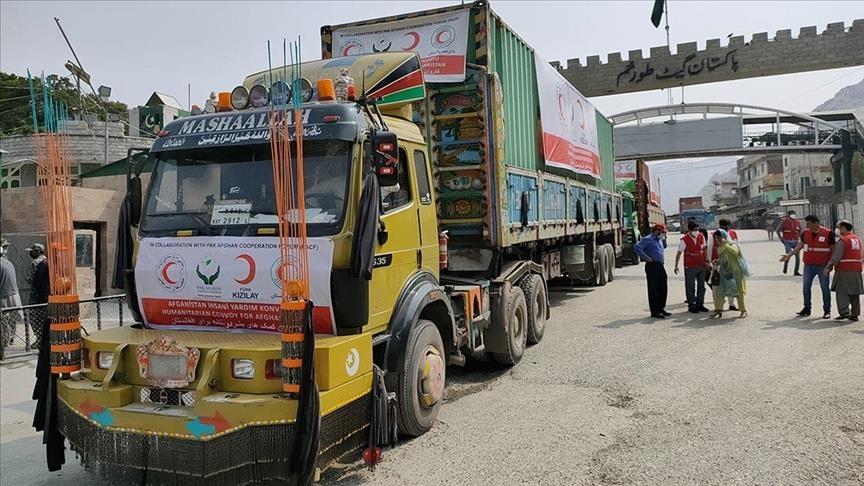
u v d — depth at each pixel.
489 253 7.55
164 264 4.63
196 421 3.70
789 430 5.14
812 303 12.00
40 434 6.02
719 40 30.66
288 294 3.74
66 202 4.34
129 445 3.85
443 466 4.67
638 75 31.89
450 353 6.02
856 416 5.42
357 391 4.22
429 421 5.38
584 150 12.33
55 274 4.30
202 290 4.52
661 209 32.81
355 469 4.68
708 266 11.20
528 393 6.57
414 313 5.01
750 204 74.00
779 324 9.89
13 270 9.59
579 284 16.23
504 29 8.08
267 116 4.70
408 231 5.21
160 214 4.80
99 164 19.58
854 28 28.78
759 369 7.12
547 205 9.85
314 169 4.50
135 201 4.96
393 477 4.50
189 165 4.82
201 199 4.72
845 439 4.91
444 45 7.50
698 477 4.30
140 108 23.34
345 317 4.30
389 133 4.39
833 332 9.07
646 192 25.36
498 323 7.41
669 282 16.81
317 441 3.64
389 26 7.86
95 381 4.18
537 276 9.14
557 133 10.32
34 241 13.03
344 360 4.06
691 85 31.97
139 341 4.13
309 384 3.63
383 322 4.77
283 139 4.24
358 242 4.20
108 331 4.57
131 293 4.83
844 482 4.14
